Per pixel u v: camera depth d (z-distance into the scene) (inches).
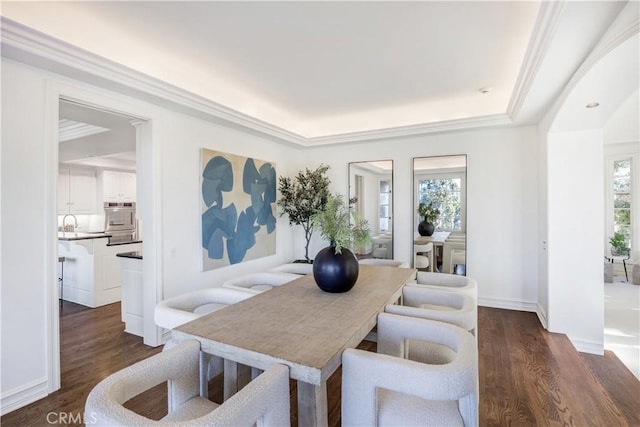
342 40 97.6
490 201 163.5
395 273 112.0
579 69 85.2
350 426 52.7
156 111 121.1
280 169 195.9
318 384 46.3
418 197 179.5
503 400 86.4
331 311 71.6
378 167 190.4
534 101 115.8
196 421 36.8
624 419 79.0
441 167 174.1
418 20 87.1
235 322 65.1
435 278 112.5
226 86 133.9
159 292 122.5
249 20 87.1
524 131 156.0
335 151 203.0
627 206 239.3
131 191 292.2
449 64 114.0
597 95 93.5
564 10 64.6
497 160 161.8
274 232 190.9
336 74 122.3
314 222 91.5
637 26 60.6
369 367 50.9
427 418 51.9
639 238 232.4
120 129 145.2
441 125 160.4
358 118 181.0
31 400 85.5
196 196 138.8
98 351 117.1
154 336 120.8
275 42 98.7
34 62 84.1
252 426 41.5
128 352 116.3
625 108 161.2
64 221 255.8
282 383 46.8
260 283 115.0
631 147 233.9
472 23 88.6
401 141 183.9
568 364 105.4
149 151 120.6
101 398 40.5
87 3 79.6
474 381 49.7
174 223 128.6
